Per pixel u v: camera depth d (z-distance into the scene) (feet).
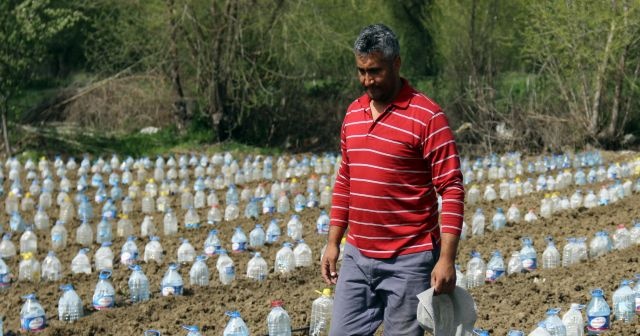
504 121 81.10
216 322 27.37
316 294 30.14
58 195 51.96
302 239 39.29
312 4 79.87
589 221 43.09
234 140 84.38
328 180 57.77
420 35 108.88
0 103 68.28
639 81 79.00
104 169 64.03
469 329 17.13
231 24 79.20
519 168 63.16
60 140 75.51
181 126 83.15
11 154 69.67
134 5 80.48
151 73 82.07
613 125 78.13
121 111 82.53
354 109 17.87
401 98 17.20
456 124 87.35
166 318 27.99
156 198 53.06
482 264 31.81
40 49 68.49
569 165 67.21
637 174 59.77
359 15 88.07
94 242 42.29
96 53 83.61
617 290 27.02
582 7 73.97
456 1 88.28
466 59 88.07
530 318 26.63
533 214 44.37
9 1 67.72
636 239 38.37
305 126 87.15
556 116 81.10
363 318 17.98
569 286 30.01
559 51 80.53
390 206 17.29
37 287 32.42
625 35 73.26
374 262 17.54
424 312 16.76
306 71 83.25
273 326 25.32
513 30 88.79
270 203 47.91
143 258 38.29
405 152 17.07
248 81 81.97
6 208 49.44
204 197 52.29
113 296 29.53
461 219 16.87
